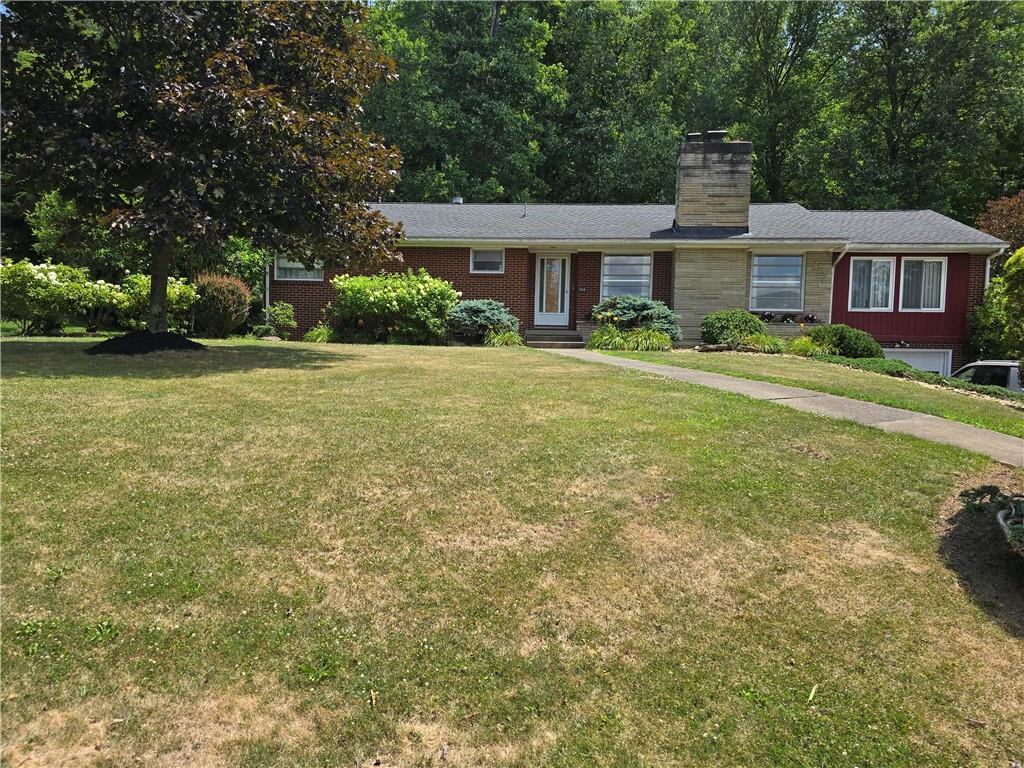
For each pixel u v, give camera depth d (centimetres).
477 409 585
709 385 778
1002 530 352
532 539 350
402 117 2859
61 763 207
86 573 298
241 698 238
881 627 291
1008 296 860
